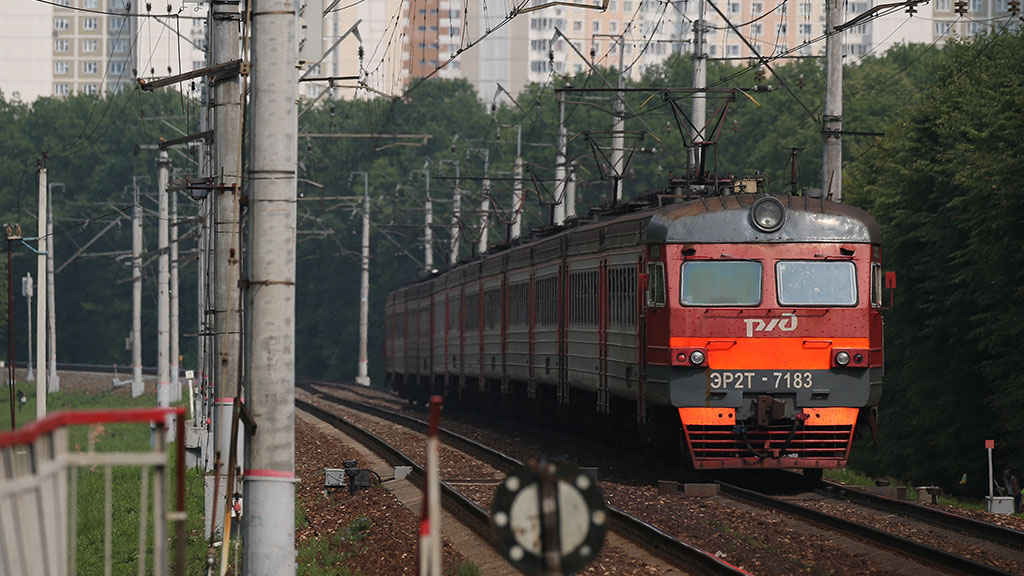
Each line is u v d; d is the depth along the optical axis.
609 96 146.00
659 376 37.06
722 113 46.69
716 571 22.44
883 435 64.25
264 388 20.14
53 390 129.62
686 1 62.91
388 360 106.00
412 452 53.34
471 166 163.75
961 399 58.34
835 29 48.38
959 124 59.91
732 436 37.22
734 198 37.34
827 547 26.59
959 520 29.33
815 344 36.41
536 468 11.58
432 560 11.91
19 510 10.83
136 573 30.52
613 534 27.89
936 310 61.22
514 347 61.09
